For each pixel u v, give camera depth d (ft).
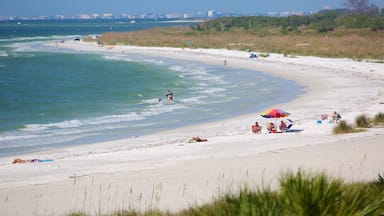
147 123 258.16
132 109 298.97
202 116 274.98
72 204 102.27
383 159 132.16
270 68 515.09
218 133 226.79
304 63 551.59
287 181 40.60
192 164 145.69
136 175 132.46
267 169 126.11
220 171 128.26
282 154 152.35
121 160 170.19
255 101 320.91
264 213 38.50
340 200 40.32
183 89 378.53
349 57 597.93
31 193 117.29
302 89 368.27
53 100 330.54
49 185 126.00
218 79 437.17
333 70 483.51
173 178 123.65
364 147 155.12
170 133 231.50
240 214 39.45
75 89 381.81
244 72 488.44
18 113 285.43
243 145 188.75
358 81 402.52
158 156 174.50
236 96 343.05
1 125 253.03
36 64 587.27
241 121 256.11
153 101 326.03
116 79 443.73
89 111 292.81
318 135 204.33
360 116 228.63
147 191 109.60
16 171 156.25
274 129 221.05
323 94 339.98
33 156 191.72
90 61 625.41
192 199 96.94
